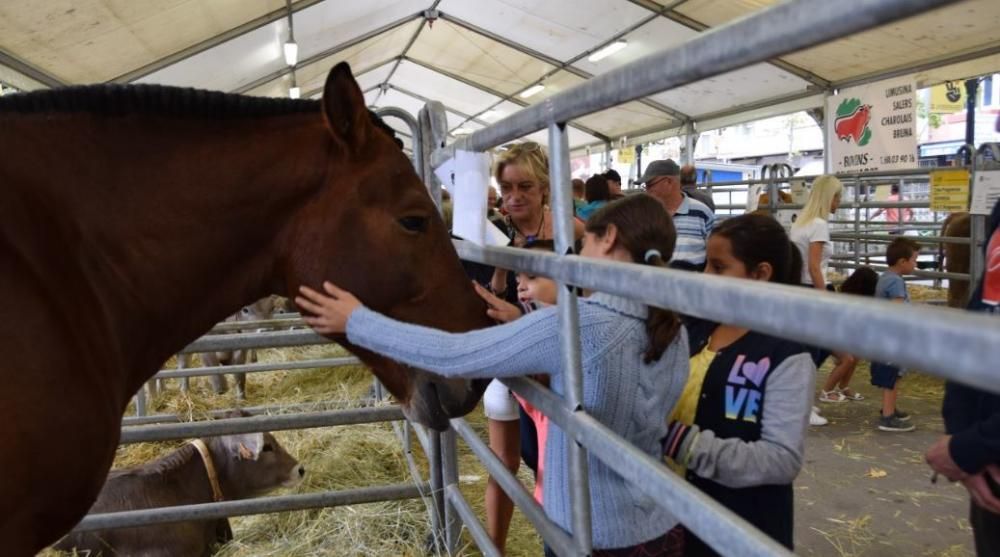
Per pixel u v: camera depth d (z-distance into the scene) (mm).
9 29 4672
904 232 8414
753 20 614
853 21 507
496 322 1493
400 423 3783
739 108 9320
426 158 2166
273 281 1471
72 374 1156
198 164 1363
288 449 3783
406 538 2684
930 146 14891
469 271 2551
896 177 7414
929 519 2943
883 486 3293
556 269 1107
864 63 6770
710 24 7914
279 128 1423
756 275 1610
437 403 1417
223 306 1456
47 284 1162
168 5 5605
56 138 1274
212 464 2877
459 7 9336
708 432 1471
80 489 1220
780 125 22109
